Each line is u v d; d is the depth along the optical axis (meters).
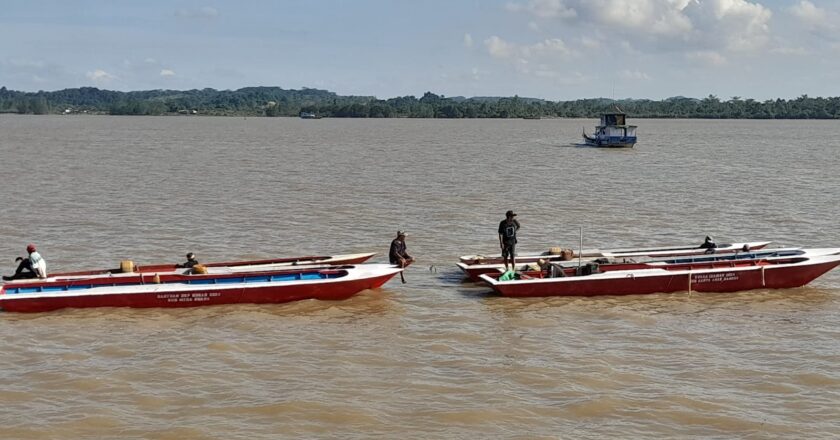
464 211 45.78
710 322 24.30
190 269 27.39
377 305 26.20
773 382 19.27
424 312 25.38
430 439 16.27
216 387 18.88
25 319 24.50
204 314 25.12
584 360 20.78
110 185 56.88
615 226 41.12
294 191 54.19
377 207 47.06
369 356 21.11
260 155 91.25
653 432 16.62
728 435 16.52
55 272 30.50
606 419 17.23
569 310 25.61
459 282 29.28
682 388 18.88
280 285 26.05
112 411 17.53
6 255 33.53
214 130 185.00
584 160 86.06
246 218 42.78
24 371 19.92
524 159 87.50
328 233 39.03
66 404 17.94
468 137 153.00
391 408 17.73
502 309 25.69
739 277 27.75
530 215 44.41
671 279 27.41
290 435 16.42
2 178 60.78
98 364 20.44
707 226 41.09
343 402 17.98
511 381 19.33
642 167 76.38
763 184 59.81
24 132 157.25
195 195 51.62
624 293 27.39
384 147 111.94
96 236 37.41
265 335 22.92
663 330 23.45
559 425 16.94
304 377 19.53
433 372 19.95
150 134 153.88
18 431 16.53
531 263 28.83
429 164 79.12
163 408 17.72
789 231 39.81
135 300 25.58
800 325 24.00
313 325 23.95
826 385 19.09
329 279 26.48
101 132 162.00
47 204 46.91
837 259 28.34
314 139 137.88
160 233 38.28
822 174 68.38
